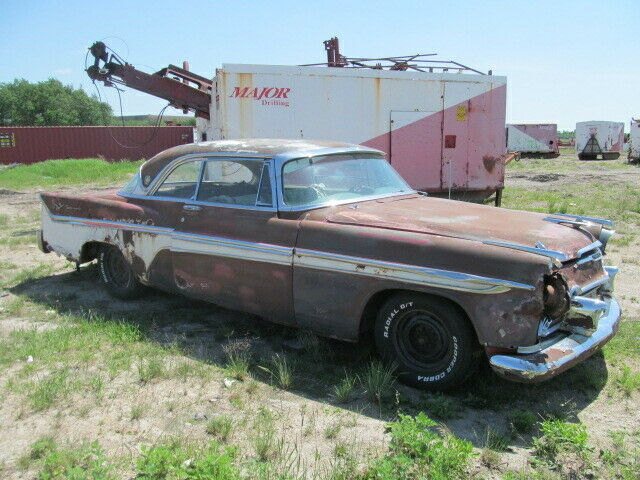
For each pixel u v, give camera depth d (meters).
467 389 3.80
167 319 5.21
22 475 2.84
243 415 3.46
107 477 2.69
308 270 4.10
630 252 8.01
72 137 32.81
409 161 11.61
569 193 15.41
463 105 11.87
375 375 3.73
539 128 42.78
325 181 4.59
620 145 39.75
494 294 3.38
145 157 34.16
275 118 10.44
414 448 2.90
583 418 3.48
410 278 3.64
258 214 4.46
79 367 4.14
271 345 4.59
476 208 4.52
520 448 3.13
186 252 4.86
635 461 2.97
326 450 3.07
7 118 73.19
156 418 3.42
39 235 6.53
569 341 3.51
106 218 5.59
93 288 6.28
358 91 10.95
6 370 4.09
